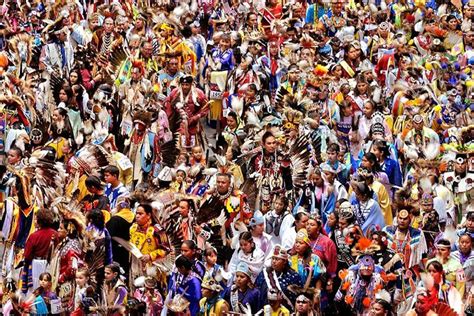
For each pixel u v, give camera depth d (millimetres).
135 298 25750
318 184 29906
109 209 28297
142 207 27188
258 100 35531
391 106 37281
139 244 27141
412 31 46438
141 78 36969
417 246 27047
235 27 45000
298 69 36781
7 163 30062
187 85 35281
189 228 27781
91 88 36594
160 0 45250
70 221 26484
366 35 45000
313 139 32656
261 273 25359
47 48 40469
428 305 24500
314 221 26203
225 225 28219
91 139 33562
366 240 25906
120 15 42625
